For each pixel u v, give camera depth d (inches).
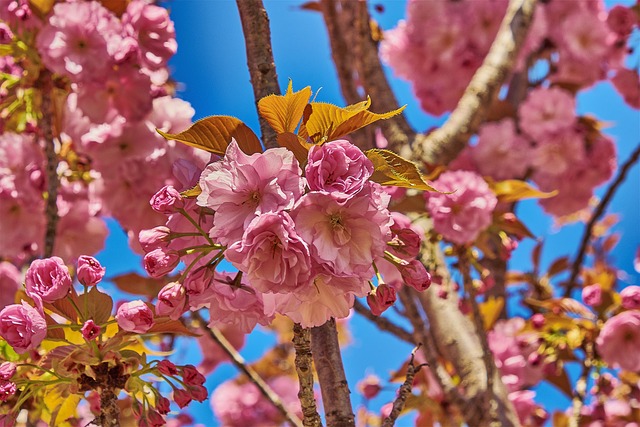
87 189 52.2
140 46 48.6
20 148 50.1
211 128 31.8
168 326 33.7
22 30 47.5
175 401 33.8
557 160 69.4
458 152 50.7
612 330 51.1
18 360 36.2
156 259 31.7
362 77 53.6
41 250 51.3
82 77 47.1
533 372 57.8
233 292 32.6
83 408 42.7
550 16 82.0
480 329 44.7
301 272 30.1
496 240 46.9
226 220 30.5
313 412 32.2
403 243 32.2
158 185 48.9
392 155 31.2
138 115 48.5
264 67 36.0
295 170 30.5
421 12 78.2
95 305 34.0
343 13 54.6
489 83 53.0
